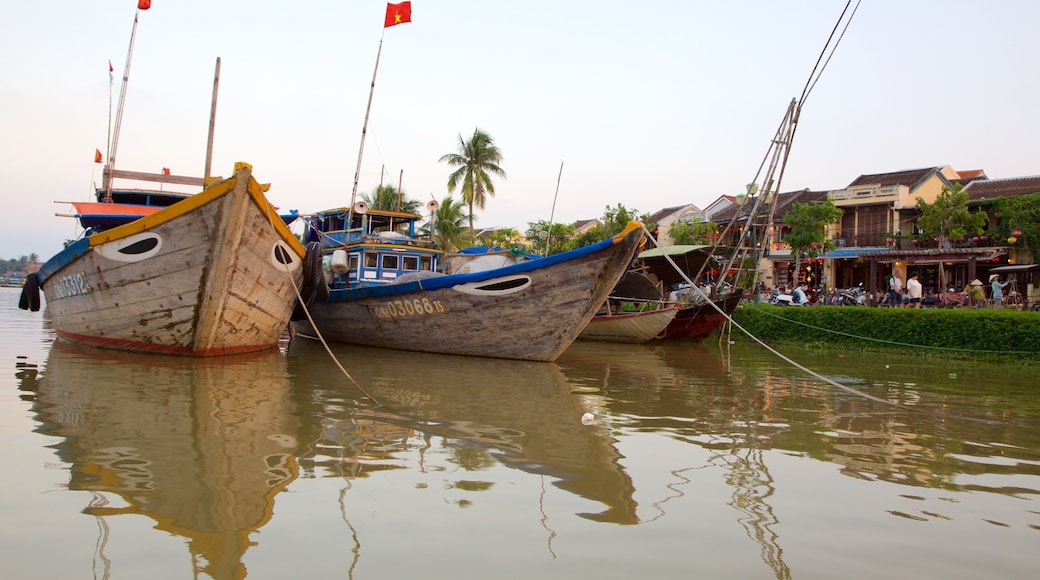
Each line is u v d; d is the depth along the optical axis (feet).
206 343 35.60
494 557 10.75
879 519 13.10
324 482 14.28
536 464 16.28
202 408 21.54
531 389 28.73
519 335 40.09
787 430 21.31
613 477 15.39
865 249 102.83
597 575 10.23
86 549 10.64
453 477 14.96
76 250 36.17
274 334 40.83
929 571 10.78
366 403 23.47
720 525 12.49
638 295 65.72
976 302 71.05
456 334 41.86
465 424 20.63
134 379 27.48
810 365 43.57
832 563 10.98
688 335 63.31
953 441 20.34
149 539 11.08
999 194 95.14
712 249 63.82
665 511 13.17
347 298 45.62
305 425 19.52
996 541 12.11
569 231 125.70
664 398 27.50
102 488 13.48
